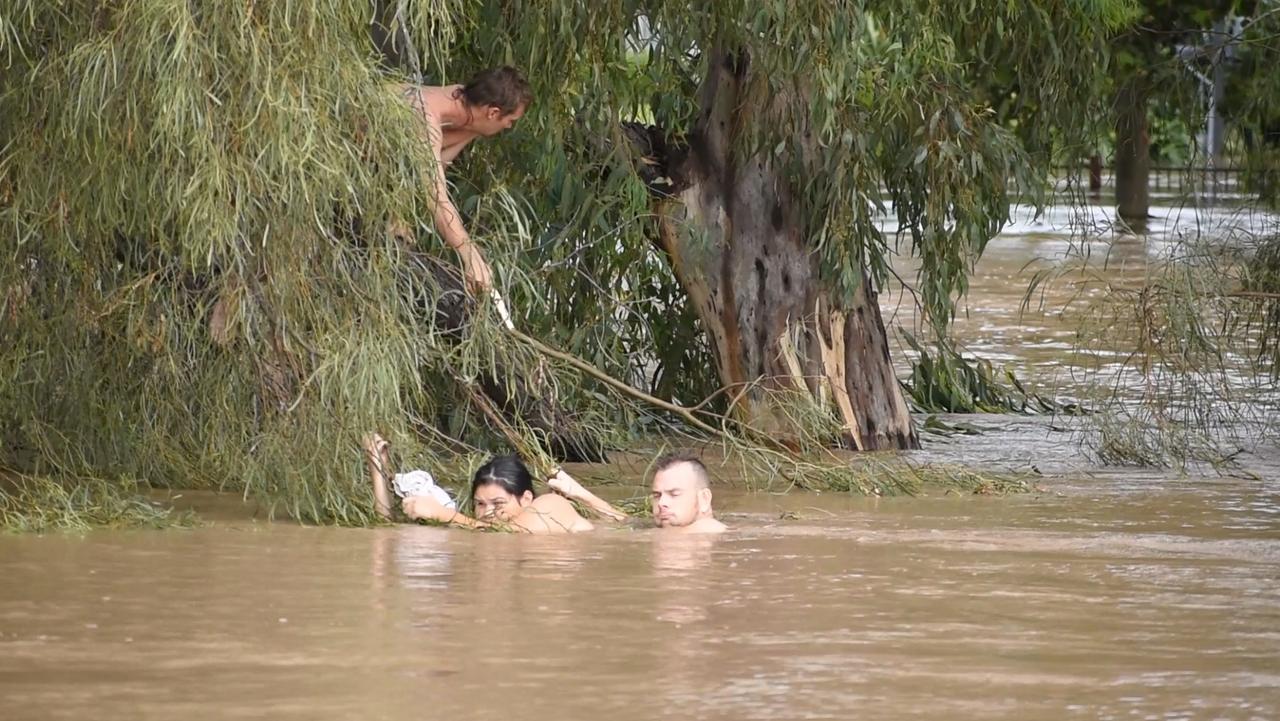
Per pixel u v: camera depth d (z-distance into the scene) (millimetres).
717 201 45781
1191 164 53156
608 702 19031
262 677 20031
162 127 29406
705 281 45844
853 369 46281
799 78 42719
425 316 33750
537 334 43500
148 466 36188
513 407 38312
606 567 27578
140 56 29781
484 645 21719
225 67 30312
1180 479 40375
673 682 19938
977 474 39781
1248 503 36281
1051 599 25156
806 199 45062
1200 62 55344
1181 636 22703
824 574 27109
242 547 29375
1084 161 55750
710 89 45562
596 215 43000
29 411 35094
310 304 31812
